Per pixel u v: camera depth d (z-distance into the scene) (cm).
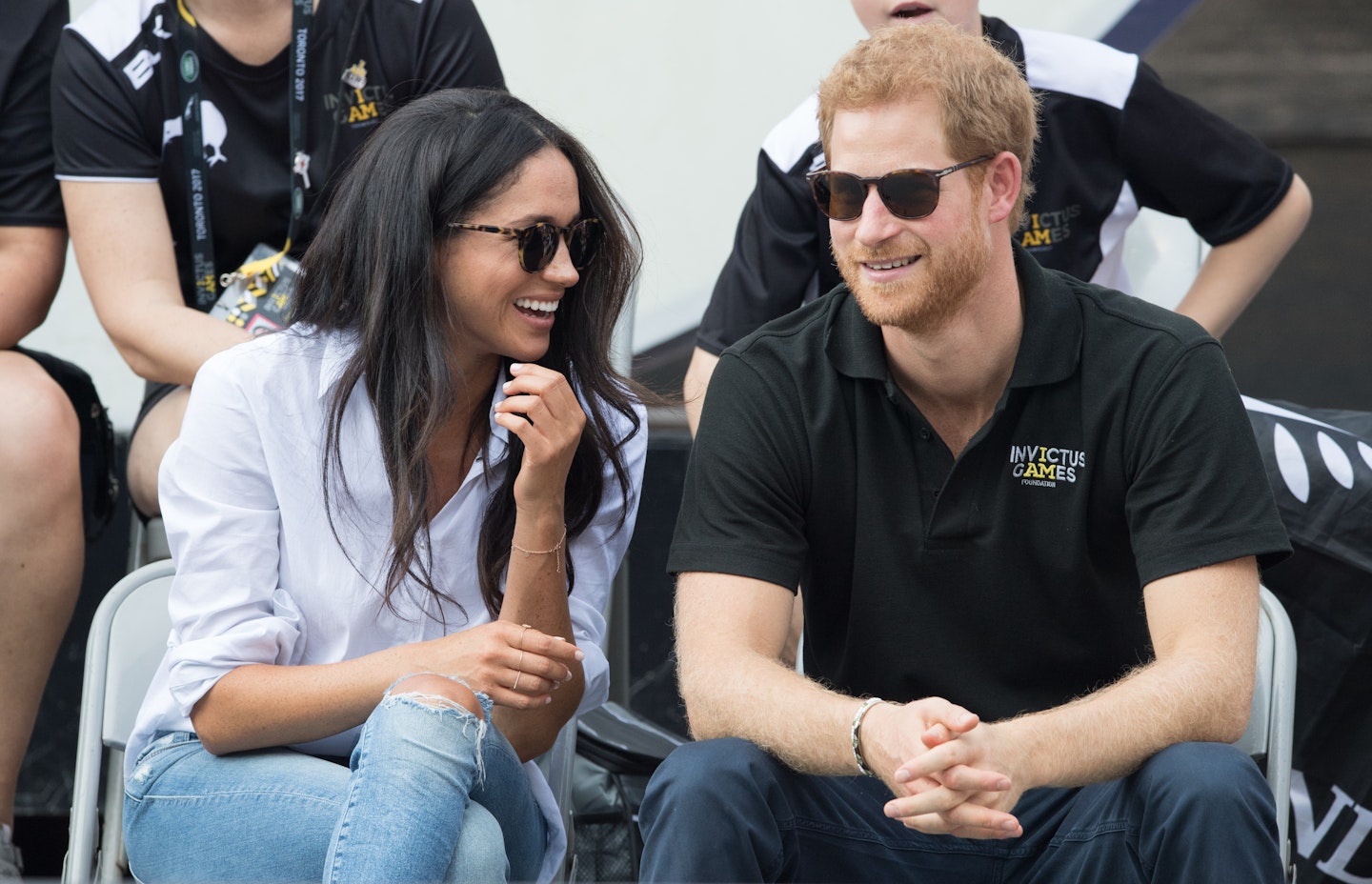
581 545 889
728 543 840
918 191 800
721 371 880
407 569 820
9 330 1129
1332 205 3250
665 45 1544
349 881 692
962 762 718
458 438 865
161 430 1105
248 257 1159
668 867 744
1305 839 1051
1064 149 1134
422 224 812
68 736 1448
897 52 818
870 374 847
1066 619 849
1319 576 1039
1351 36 3725
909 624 855
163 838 795
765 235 1149
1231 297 1173
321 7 1134
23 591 1039
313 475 830
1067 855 801
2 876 1009
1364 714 1034
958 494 843
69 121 1123
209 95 1135
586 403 875
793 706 772
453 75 1161
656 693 1485
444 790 716
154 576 938
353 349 837
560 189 823
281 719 786
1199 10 3753
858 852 830
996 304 829
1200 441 811
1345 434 1059
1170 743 752
